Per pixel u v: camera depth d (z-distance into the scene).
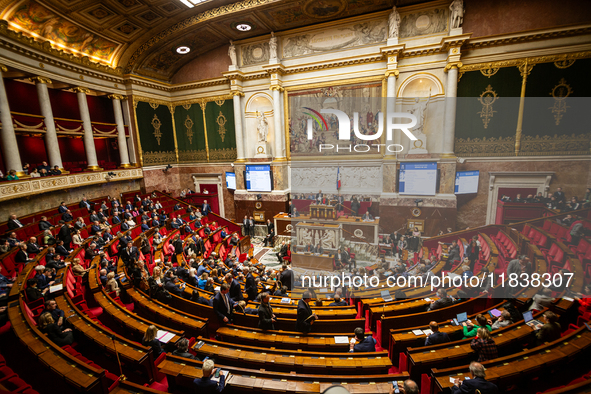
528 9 12.23
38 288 6.57
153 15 14.18
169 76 19.23
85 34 13.84
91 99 16.56
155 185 18.66
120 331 5.77
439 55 13.62
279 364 4.27
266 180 17.69
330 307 5.75
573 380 3.92
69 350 4.75
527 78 12.58
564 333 4.89
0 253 8.52
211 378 3.77
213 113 18.94
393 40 13.88
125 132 17.23
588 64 11.82
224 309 5.47
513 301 5.34
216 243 14.14
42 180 12.12
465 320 5.04
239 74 17.17
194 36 16.30
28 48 11.81
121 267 8.70
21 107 13.50
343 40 15.36
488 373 3.76
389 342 5.24
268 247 16.16
